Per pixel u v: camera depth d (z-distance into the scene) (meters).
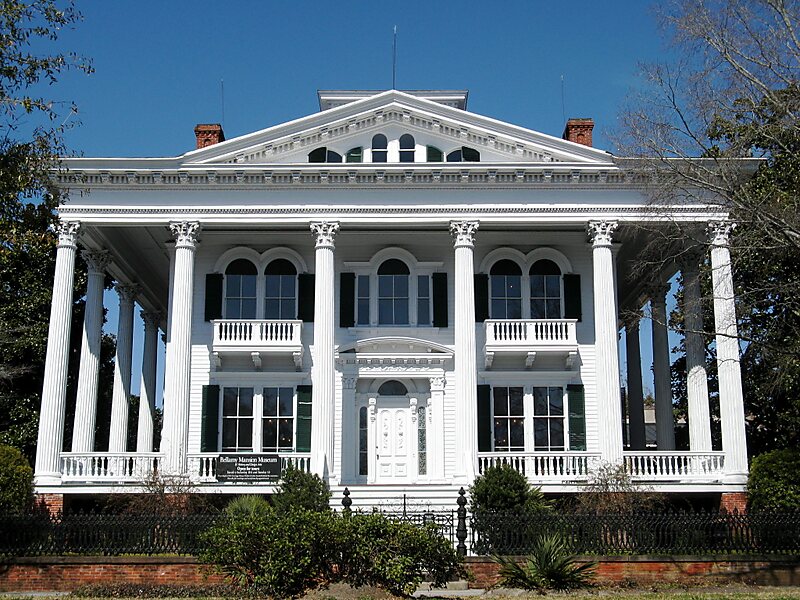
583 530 22.11
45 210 21.77
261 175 30.25
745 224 26.91
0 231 20.70
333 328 29.84
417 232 32.72
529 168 30.09
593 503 26.33
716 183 26.25
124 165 29.95
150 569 21.25
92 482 28.34
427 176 30.31
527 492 25.02
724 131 25.16
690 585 21.17
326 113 31.42
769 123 24.41
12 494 26.17
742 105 24.33
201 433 31.56
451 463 31.56
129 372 35.62
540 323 31.83
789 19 24.05
